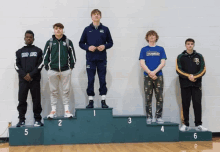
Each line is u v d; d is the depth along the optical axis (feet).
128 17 11.98
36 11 11.64
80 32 11.76
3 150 8.88
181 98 11.18
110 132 9.98
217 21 12.28
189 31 12.16
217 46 12.25
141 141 10.07
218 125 11.98
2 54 11.43
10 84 11.40
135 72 11.93
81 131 9.89
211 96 12.05
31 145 9.80
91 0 11.84
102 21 11.88
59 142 9.78
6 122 11.26
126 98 11.85
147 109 10.75
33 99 10.46
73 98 11.62
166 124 10.18
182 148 8.75
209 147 8.94
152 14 12.07
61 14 11.72
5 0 11.53
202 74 10.60
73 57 10.37
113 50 11.89
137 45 11.97
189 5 12.22
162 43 12.07
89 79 10.36
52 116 9.79
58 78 10.34
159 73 10.62
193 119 11.87
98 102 11.60
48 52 10.19
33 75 10.12
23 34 11.55
